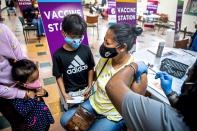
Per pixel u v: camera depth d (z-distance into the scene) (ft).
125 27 3.46
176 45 8.36
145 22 24.00
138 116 1.50
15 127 4.01
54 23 4.99
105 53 3.61
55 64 4.28
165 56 6.23
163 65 4.97
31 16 16.20
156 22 24.04
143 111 1.49
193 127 1.38
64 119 4.18
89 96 4.49
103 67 4.02
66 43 4.28
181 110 1.50
